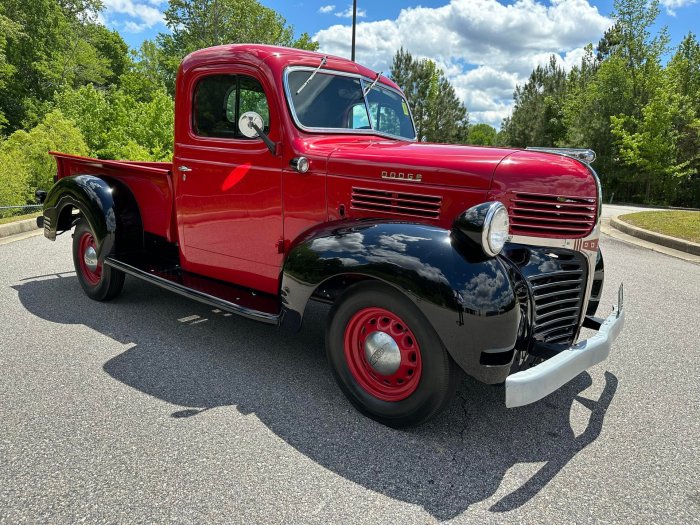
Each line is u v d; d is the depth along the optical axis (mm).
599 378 3662
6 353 3713
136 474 2416
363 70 4109
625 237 10203
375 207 3162
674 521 2230
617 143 31781
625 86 32281
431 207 2986
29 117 31906
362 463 2576
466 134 39719
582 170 2959
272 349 3955
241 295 3727
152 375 3451
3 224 7949
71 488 2305
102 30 45906
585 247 2977
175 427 2828
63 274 5809
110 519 2123
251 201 3666
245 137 3639
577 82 41438
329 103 3711
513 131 44625
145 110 22156
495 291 2518
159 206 4496
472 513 2246
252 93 3564
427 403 2721
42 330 4168
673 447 2809
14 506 2180
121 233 4605
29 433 2721
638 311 5234
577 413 3154
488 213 2523
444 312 2527
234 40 42250
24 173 12359
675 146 29781
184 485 2352
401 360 2801
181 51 43031
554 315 3004
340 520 2170
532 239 2885
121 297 5059
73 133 16219
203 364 3650
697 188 30781
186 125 3986
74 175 4930
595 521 2217
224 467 2494
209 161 3867
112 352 3795
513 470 2564
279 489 2352
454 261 2578
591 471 2576
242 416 2975
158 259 4621
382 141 3807
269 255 3643
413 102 35750
